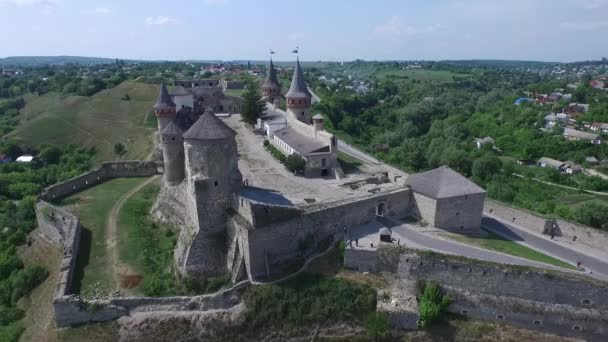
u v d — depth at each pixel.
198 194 43.16
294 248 43.78
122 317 39.94
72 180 69.62
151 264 47.47
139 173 76.06
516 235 46.31
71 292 42.19
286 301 39.22
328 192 55.00
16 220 68.88
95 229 55.38
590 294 36.75
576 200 84.50
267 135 86.75
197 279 43.00
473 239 44.56
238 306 39.84
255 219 40.81
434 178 48.66
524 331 38.00
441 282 39.72
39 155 112.38
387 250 40.84
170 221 54.94
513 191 88.38
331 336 37.88
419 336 37.81
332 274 41.44
